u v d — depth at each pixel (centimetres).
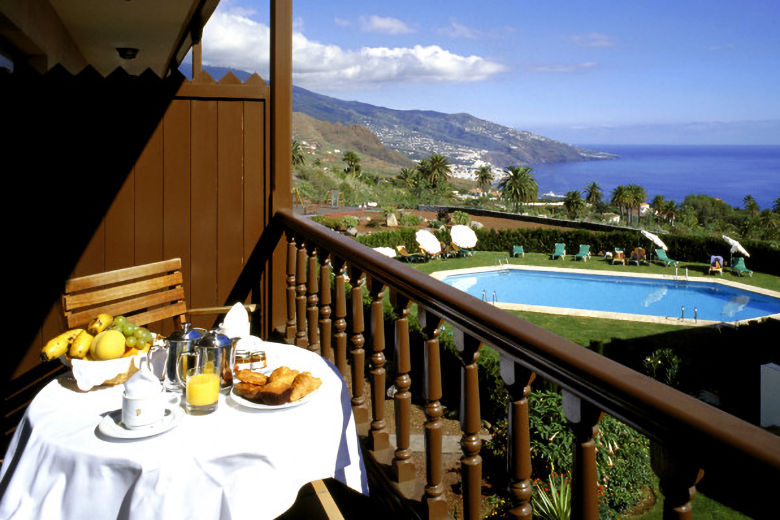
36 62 503
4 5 379
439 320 176
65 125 357
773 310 1952
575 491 108
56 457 139
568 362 100
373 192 4659
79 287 243
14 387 348
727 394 916
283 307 399
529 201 6069
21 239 353
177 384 175
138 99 369
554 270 2431
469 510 157
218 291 394
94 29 596
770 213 5028
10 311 351
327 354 280
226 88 382
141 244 376
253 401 163
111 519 134
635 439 490
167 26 573
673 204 5591
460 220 3111
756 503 70
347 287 1031
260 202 394
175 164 379
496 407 674
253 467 142
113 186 369
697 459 76
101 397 166
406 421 202
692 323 1481
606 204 7250
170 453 136
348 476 167
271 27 382
